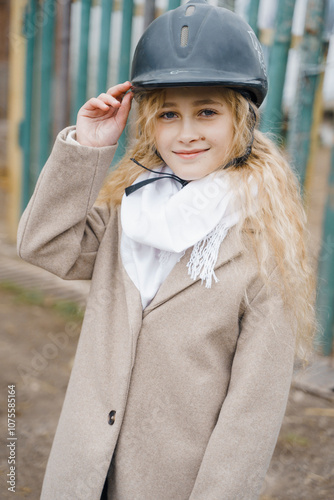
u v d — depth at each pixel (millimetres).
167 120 1265
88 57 3992
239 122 1253
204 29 1216
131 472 1267
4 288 3918
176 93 1221
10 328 3387
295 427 2510
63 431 1326
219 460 1148
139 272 1312
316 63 2781
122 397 1258
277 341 1186
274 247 1219
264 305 1201
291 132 2871
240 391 1173
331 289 2973
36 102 4469
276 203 1247
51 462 1340
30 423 2506
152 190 1325
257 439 1156
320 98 2896
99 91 3908
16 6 4336
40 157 4441
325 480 2170
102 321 1335
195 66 1196
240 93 1243
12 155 4617
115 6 3795
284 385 1193
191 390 1240
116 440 1253
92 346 1333
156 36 1249
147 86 1220
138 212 1308
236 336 1251
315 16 2715
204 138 1240
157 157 1407
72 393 1342
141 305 1289
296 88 2820
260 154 1324
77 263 1407
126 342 1281
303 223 1360
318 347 3012
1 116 6820
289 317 1209
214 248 1232
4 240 4824
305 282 1308
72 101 4156
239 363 1207
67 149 1286
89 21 3922
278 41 2807
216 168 1273
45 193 1312
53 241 1342
